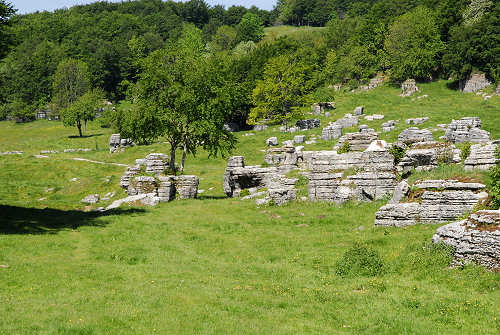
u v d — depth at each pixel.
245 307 14.75
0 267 18.98
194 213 35.72
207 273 19.72
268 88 91.19
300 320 13.62
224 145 50.94
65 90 146.50
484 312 13.52
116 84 172.62
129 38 197.25
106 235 27.67
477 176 24.89
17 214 35.53
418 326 12.82
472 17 112.94
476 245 17.06
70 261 21.11
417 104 96.06
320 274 19.03
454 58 101.06
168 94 48.66
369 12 150.75
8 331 11.86
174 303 15.06
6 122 143.00
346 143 37.94
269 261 21.83
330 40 160.25
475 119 54.09
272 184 39.38
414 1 152.38
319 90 101.94
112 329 12.38
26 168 68.31
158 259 22.25
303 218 30.73
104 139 102.12
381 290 16.30
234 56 166.00
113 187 55.75
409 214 24.92
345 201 32.69
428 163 31.23
